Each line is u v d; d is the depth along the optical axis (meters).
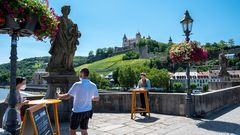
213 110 12.62
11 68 4.53
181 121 10.12
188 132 8.17
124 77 112.44
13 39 4.57
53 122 9.84
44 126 4.66
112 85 126.50
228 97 15.34
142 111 10.99
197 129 8.60
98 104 12.86
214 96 12.92
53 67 10.28
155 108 12.34
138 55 173.25
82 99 6.09
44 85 92.44
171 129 8.66
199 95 11.18
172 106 11.84
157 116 11.37
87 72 6.25
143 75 11.62
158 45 189.12
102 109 12.88
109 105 12.92
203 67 123.12
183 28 10.86
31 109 4.24
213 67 119.00
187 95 11.03
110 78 152.38
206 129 8.59
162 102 12.14
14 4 4.04
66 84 10.14
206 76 117.00
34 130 4.14
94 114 12.08
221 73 25.12
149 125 9.38
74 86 6.11
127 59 174.75
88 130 8.58
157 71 109.81
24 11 4.25
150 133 8.11
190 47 10.41
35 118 4.30
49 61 10.48
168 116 11.36
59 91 10.21
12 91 4.48
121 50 199.38
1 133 3.46
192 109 11.13
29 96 11.07
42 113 4.72
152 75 108.06
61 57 10.25
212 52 122.50
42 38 5.07
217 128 8.73
